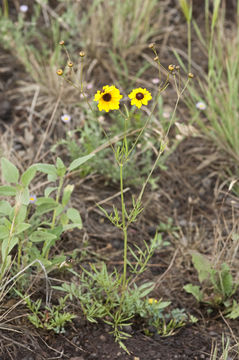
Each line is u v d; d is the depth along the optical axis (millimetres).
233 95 3418
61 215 2518
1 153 3084
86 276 2516
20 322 2170
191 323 2367
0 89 3594
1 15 3975
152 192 3111
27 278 2330
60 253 2631
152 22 4211
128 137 3254
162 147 2080
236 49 3775
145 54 3934
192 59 3934
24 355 2041
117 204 2992
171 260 2734
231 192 3146
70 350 2121
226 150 3326
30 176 2166
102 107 1902
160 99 3383
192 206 3066
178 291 2551
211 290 2494
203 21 4289
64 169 2225
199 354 2176
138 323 2303
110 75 3723
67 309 2289
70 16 3936
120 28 3943
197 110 3547
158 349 2178
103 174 3121
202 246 2809
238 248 2670
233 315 2361
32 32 3883
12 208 2193
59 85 3494
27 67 3635
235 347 2211
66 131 3303
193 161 3324
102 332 2221
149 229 2881
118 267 2646
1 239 2213
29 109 3475
